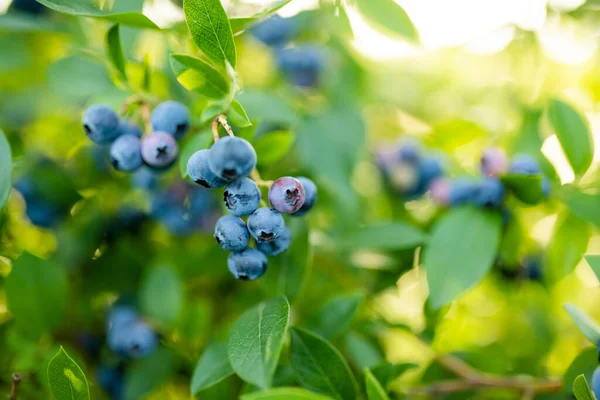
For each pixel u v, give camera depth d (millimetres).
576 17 685
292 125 607
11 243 624
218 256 609
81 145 615
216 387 545
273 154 543
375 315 628
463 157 738
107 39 533
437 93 811
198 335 583
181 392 606
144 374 571
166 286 583
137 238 646
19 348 575
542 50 703
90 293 623
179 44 561
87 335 613
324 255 628
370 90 740
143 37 621
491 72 787
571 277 665
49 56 668
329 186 618
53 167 636
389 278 630
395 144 711
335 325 549
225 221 490
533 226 637
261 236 485
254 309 491
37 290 571
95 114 515
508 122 733
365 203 679
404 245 599
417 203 694
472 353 622
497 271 644
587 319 519
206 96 497
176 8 606
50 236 646
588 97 729
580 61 707
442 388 574
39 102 663
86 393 488
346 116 660
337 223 622
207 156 484
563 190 589
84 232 631
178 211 620
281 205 486
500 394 599
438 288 549
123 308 604
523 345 678
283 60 685
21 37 653
